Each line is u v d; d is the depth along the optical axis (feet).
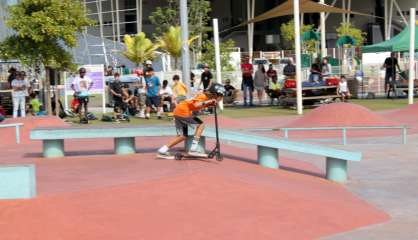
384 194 34.83
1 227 24.84
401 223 28.50
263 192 30.60
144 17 200.03
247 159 41.14
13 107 74.79
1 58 74.90
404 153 48.47
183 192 29.48
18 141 54.08
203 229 26.04
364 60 152.25
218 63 86.12
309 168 42.19
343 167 38.22
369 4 216.13
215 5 220.84
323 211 29.37
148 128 39.73
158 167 34.73
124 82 88.07
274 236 25.91
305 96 91.76
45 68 76.33
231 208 28.45
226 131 38.70
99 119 78.48
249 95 102.53
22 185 26.86
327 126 57.21
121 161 37.99
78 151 44.21
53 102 84.58
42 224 25.25
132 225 25.91
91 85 76.59
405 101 96.84
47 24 71.51
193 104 37.14
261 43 221.87
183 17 70.59
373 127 53.01
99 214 26.55
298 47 81.87
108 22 195.42
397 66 107.14
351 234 26.63
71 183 30.71
